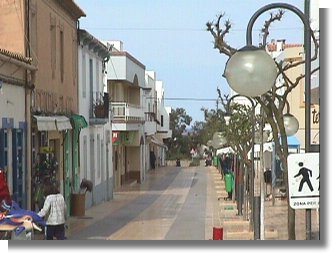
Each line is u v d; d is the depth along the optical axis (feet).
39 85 79.41
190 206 118.11
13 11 74.08
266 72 31.48
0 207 50.37
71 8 99.91
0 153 63.10
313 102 89.20
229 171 149.18
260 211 61.57
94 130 122.42
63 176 93.56
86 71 115.24
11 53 66.39
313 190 31.81
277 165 132.98
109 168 138.82
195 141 407.23
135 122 173.99
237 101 154.51
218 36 50.72
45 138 81.35
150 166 282.56
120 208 115.24
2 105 63.57
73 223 91.35
